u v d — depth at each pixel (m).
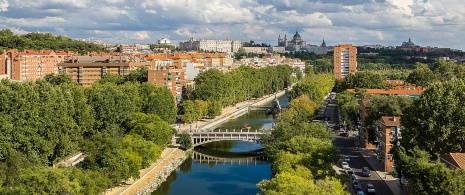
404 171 194.50
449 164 182.75
